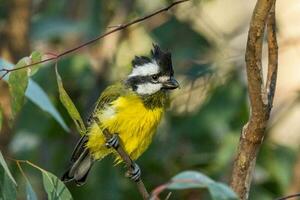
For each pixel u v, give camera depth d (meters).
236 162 7.82
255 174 13.33
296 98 14.34
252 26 7.27
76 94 14.49
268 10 7.20
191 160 13.46
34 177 13.95
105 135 9.66
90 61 14.08
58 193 7.94
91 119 10.62
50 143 14.16
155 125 10.79
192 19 14.98
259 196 13.25
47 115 13.66
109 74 14.70
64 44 14.68
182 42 14.82
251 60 7.36
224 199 6.49
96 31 14.41
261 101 7.51
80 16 14.97
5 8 14.66
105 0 14.99
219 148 13.17
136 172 9.14
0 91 13.31
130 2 15.07
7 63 8.86
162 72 10.72
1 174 8.08
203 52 14.67
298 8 17.05
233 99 13.33
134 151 10.77
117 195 13.29
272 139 13.56
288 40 15.02
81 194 13.31
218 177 12.67
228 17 16.31
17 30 14.23
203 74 13.73
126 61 14.97
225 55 14.52
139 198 13.64
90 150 10.66
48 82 13.61
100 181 13.29
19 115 13.64
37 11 15.44
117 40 14.82
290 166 13.33
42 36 14.03
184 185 6.55
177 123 13.64
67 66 13.88
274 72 7.73
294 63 16.97
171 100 13.73
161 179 13.59
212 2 15.66
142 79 10.73
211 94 13.49
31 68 7.84
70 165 10.71
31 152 13.86
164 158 13.63
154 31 14.99
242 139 7.76
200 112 13.41
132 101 10.55
